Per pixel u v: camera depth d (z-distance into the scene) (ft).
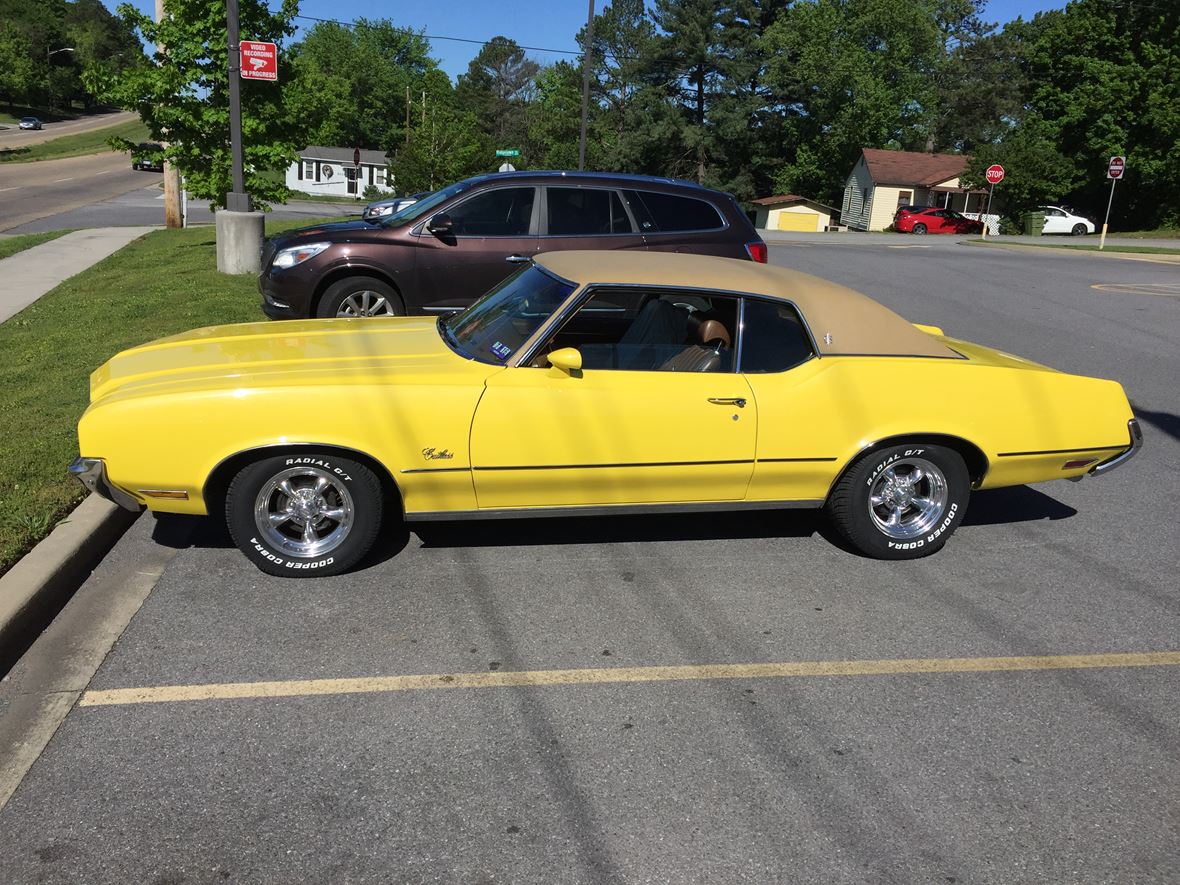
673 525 16.97
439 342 15.44
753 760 10.23
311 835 8.86
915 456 15.19
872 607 14.03
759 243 27.68
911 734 10.84
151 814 9.08
